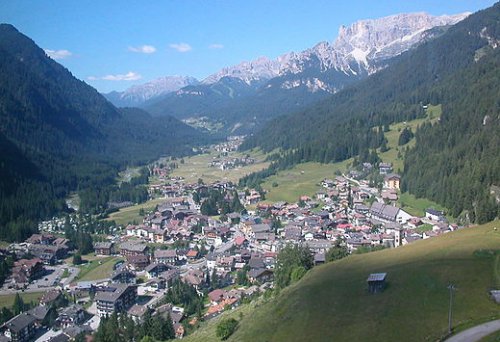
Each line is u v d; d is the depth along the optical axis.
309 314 112.31
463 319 93.62
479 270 114.25
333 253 176.50
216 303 194.88
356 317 103.94
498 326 88.19
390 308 103.44
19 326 182.25
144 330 161.50
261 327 116.44
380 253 151.50
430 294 105.94
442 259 125.56
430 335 89.62
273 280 199.25
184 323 169.75
